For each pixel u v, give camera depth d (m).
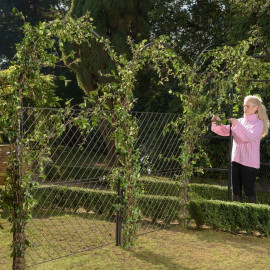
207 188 6.63
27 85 3.48
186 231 5.20
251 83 6.52
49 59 3.50
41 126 3.69
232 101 5.72
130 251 4.25
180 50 14.78
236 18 10.53
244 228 4.95
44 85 9.73
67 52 11.79
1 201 3.48
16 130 3.41
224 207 5.08
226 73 5.86
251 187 5.44
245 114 5.54
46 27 3.62
